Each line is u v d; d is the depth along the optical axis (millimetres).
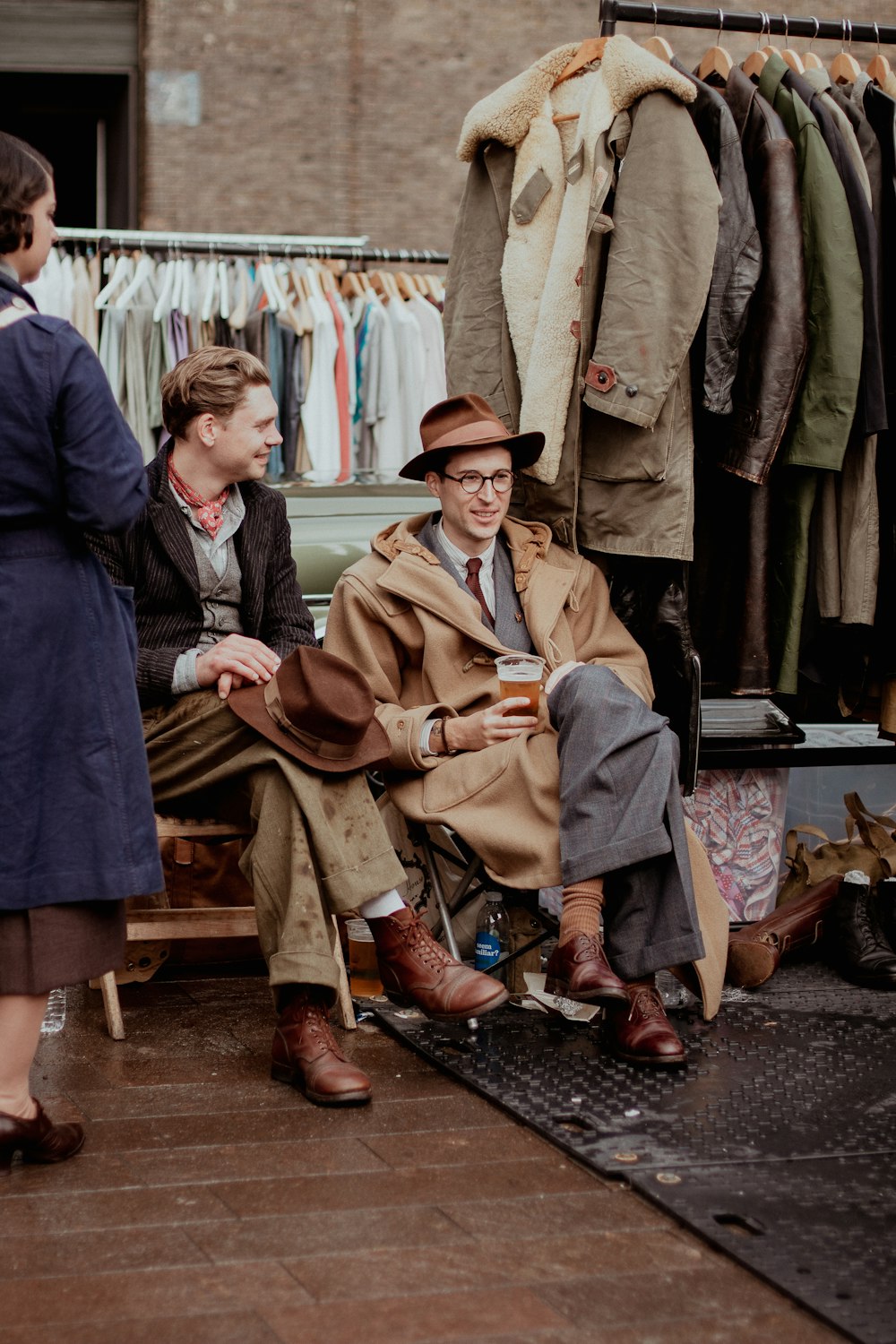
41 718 2484
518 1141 2770
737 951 3756
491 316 4043
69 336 2467
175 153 9055
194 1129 2781
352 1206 2451
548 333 3826
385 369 7188
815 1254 2289
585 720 3287
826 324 3787
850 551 4023
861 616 4039
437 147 9375
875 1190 2543
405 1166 2629
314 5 9094
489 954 3652
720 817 4328
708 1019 3445
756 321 3781
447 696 3635
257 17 9047
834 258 3773
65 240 7656
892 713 4238
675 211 3615
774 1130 2809
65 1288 2148
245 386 3428
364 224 9359
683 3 9500
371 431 7254
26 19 9000
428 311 7379
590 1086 3021
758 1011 3594
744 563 3994
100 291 7168
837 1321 2082
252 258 7359
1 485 2455
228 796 3305
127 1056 3207
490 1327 2062
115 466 2463
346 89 9203
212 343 6969
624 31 9523
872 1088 3055
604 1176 2596
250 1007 3596
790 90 3887
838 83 4188
